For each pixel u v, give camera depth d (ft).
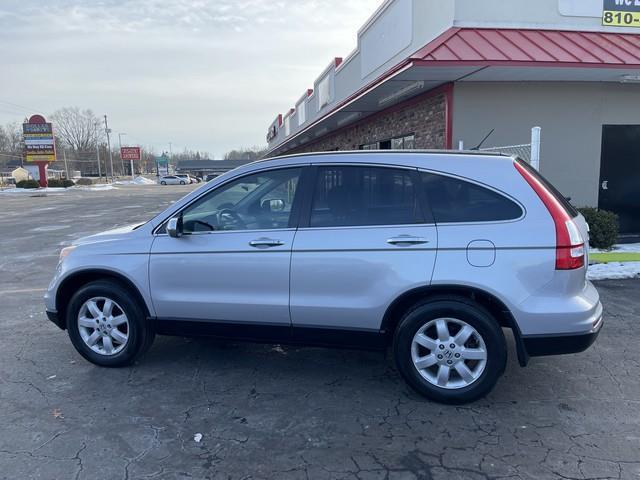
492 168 12.28
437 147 32.63
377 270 12.28
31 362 15.42
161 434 11.19
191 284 13.75
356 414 12.03
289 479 9.57
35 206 95.09
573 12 30.42
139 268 14.07
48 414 12.11
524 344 11.78
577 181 32.30
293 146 96.07
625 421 11.55
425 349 12.58
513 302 11.62
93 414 12.10
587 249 12.63
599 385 13.42
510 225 11.78
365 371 14.57
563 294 11.67
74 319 14.84
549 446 10.55
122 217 66.95
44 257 35.83
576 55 27.02
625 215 33.19
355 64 46.70
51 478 9.58
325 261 12.60
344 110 43.32
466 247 11.83
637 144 32.55
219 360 15.44
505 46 27.22
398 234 12.21
